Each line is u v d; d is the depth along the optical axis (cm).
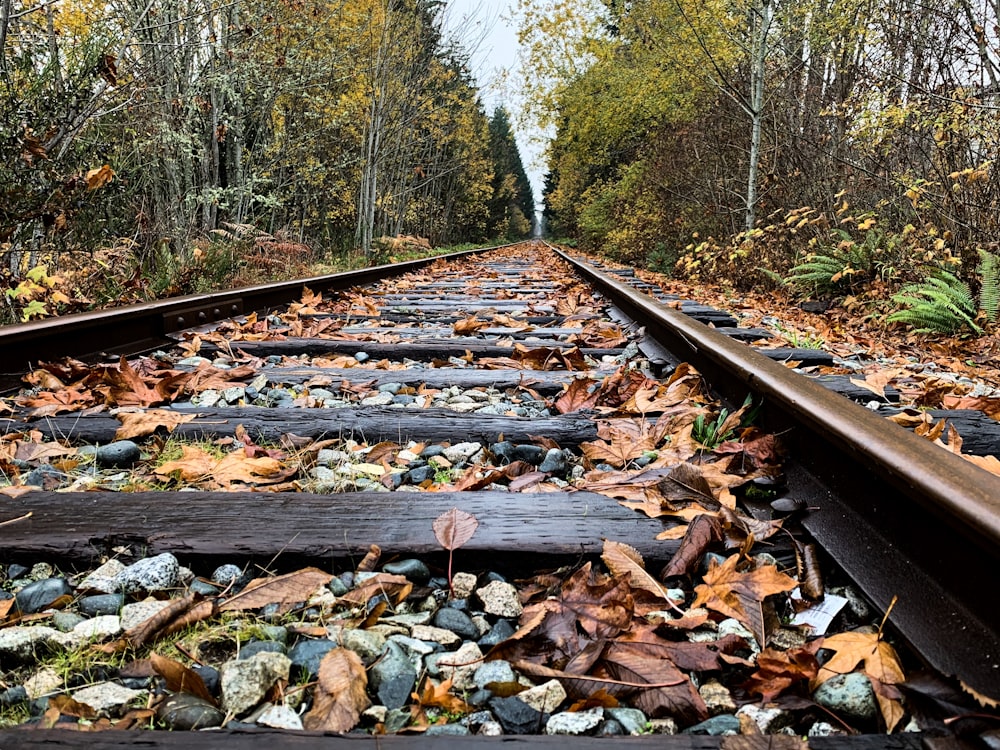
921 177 721
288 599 134
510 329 442
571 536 152
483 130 3388
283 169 1268
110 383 273
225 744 92
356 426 234
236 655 118
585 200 2717
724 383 268
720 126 1178
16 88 516
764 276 927
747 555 149
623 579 134
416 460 213
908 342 560
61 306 487
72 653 119
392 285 808
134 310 362
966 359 482
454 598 139
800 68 979
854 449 146
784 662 113
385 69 1526
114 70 534
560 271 1130
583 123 1959
